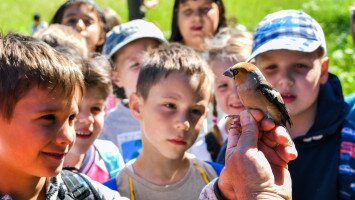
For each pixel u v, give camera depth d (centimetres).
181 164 102
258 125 75
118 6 569
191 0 188
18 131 64
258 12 538
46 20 557
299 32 120
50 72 65
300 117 115
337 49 363
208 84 104
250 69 88
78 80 69
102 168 115
